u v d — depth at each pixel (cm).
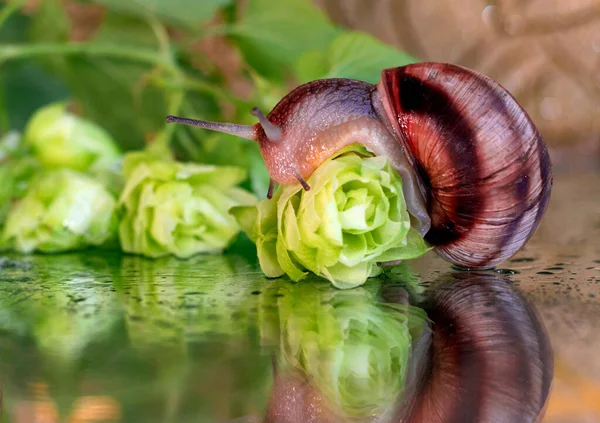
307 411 21
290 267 26
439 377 21
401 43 57
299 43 36
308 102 26
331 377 22
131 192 29
